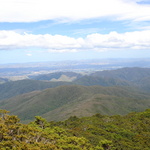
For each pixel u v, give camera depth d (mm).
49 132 39156
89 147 37656
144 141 46500
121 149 41031
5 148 26938
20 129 33250
